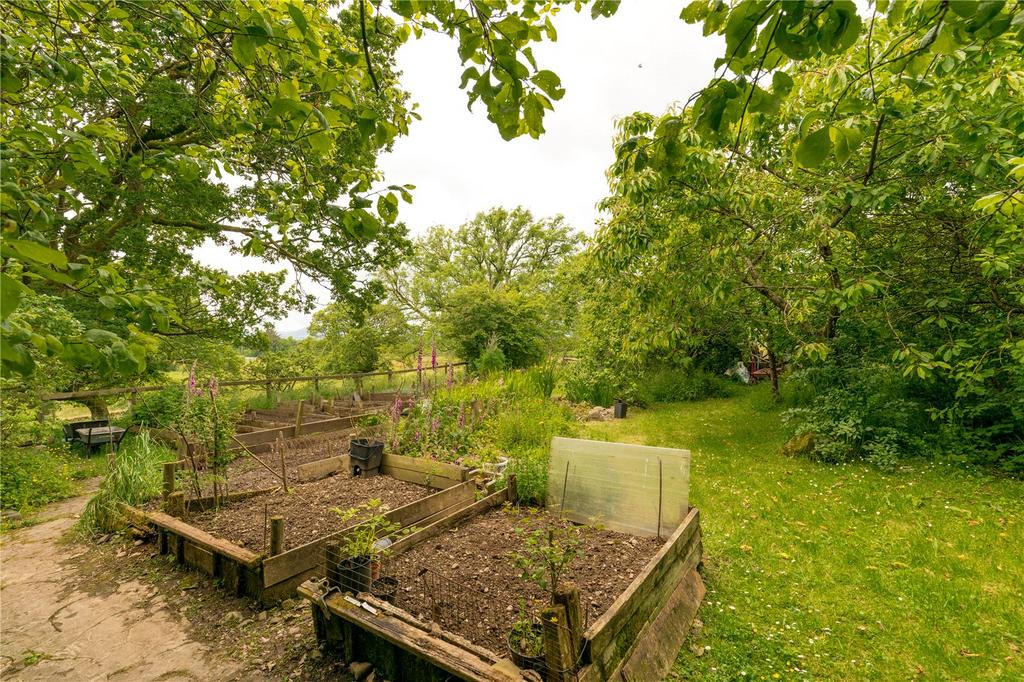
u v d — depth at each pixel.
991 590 3.68
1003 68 4.17
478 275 32.41
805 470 6.66
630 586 2.73
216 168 2.44
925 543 4.44
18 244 0.80
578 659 2.17
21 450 6.86
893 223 6.62
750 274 7.71
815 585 3.86
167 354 10.59
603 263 7.64
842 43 1.08
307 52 1.88
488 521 4.24
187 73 6.30
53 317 4.57
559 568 2.84
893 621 3.38
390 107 2.17
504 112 1.41
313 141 1.76
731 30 1.10
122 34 2.48
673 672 2.79
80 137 1.80
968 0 1.02
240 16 1.62
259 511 4.57
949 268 6.57
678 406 12.60
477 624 2.73
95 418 10.54
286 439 7.83
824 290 6.14
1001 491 5.37
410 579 3.25
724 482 6.37
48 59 1.70
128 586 3.81
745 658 2.98
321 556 3.78
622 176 6.11
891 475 6.18
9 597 3.69
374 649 2.73
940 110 5.25
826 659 3.01
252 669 2.86
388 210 1.77
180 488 4.99
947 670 2.91
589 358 13.34
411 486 5.38
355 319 13.39
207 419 4.97
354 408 10.40
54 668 2.93
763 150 6.77
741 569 4.13
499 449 7.20
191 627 3.28
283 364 16.20
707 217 7.01
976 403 6.62
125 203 7.52
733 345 14.59
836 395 7.37
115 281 1.55
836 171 6.56
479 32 1.35
